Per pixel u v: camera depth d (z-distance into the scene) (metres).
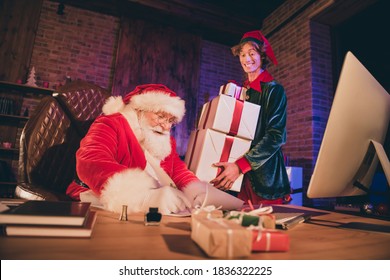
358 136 0.68
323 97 3.35
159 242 0.43
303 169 3.28
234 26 4.43
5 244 0.37
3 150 3.45
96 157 0.77
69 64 3.90
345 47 3.47
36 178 1.11
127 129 1.03
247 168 1.21
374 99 0.70
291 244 0.47
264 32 4.42
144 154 1.08
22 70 3.65
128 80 4.04
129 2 3.90
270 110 1.42
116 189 0.67
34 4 3.83
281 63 3.92
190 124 4.26
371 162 0.76
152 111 1.08
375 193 0.79
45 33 3.85
